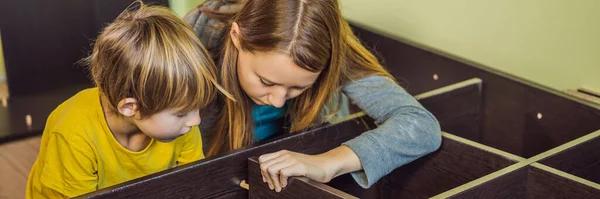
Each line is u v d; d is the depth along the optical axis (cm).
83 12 240
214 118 149
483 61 197
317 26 126
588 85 176
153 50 121
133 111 124
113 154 134
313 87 140
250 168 130
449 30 203
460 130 175
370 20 223
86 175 133
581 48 175
